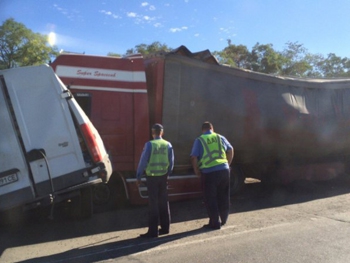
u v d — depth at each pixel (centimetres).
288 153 979
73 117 551
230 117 845
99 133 694
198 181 809
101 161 559
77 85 688
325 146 1044
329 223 624
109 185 741
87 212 666
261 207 779
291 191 976
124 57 751
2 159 507
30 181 519
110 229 623
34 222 666
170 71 754
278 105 929
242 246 509
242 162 898
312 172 1040
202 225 638
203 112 803
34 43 2972
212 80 820
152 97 755
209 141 621
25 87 527
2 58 2973
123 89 716
